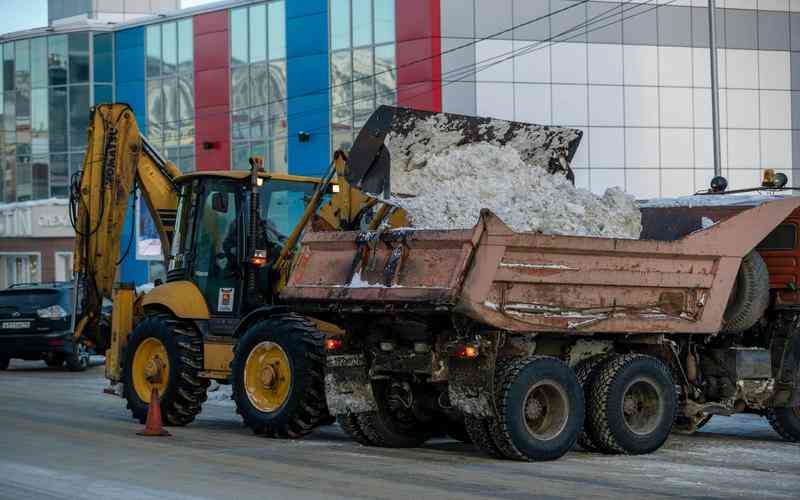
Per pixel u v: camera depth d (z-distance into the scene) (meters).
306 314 12.55
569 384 11.29
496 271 10.73
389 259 11.41
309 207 13.73
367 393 12.16
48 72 50.53
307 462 10.85
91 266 16.34
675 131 43.22
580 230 11.69
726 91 44.16
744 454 11.88
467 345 10.88
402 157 12.38
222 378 14.02
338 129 42.44
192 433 13.38
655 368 11.91
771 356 13.10
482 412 10.91
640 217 12.58
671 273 11.88
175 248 14.99
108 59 49.34
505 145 13.00
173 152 46.91
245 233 14.05
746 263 12.65
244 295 13.96
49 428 13.57
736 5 44.28
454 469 10.46
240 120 44.97
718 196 13.67
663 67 42.94
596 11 42.12
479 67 40.88
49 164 50.88
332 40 42.47
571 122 41.97
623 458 11.47
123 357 15.31
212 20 45.56
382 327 12.05
